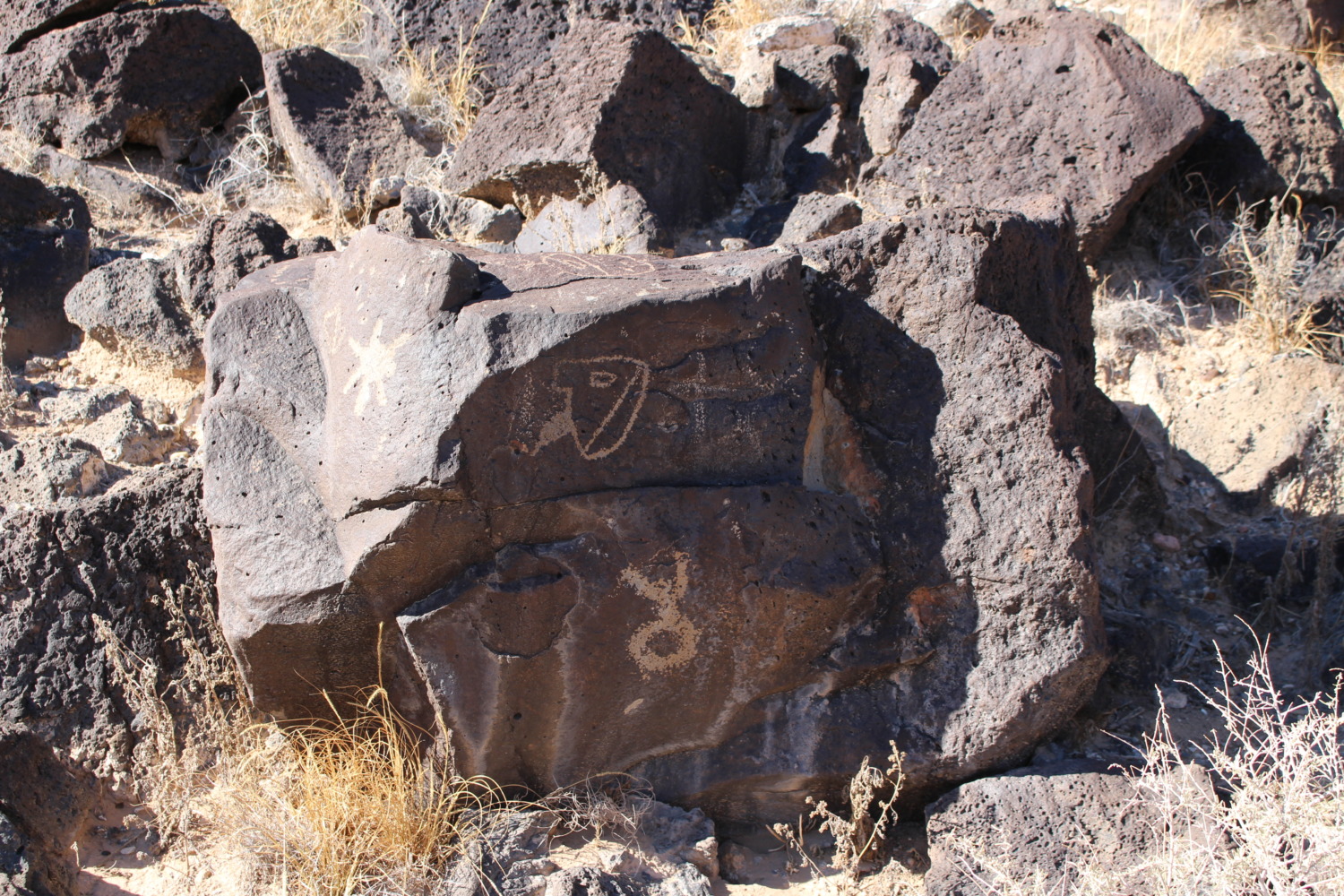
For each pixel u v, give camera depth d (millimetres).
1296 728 2559
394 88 5906
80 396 3830
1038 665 2729
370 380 2520
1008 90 4914
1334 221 5000
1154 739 2777
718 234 5094
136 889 2623
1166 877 2391
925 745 2771
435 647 2549
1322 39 7508
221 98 5438
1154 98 4676
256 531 2557
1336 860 2324
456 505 2451
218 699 2898
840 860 2736
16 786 2699
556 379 2486
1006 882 2441
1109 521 3875
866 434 2912
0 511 3312
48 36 5160
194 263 3906
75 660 2867
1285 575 3590
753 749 2816
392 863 2578
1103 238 4750
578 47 4805
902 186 5055
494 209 4863
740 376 2676
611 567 2582
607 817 2723
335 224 4891
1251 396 4211
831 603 2725
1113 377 4566
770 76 5555
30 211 4281
